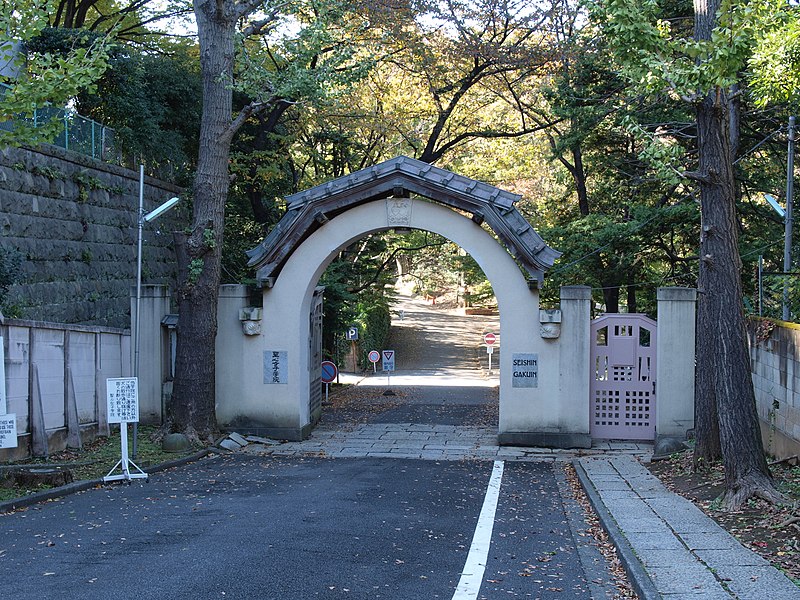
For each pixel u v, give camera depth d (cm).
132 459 1509
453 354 4969
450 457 1652
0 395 1166
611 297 2577
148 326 1914
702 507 1073
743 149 2236
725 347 1062
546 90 2412
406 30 2527
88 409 1680
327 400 2723
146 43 2831
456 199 1761
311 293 1905
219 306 1869
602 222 2283
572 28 2527
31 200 1697
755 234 2284
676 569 759
